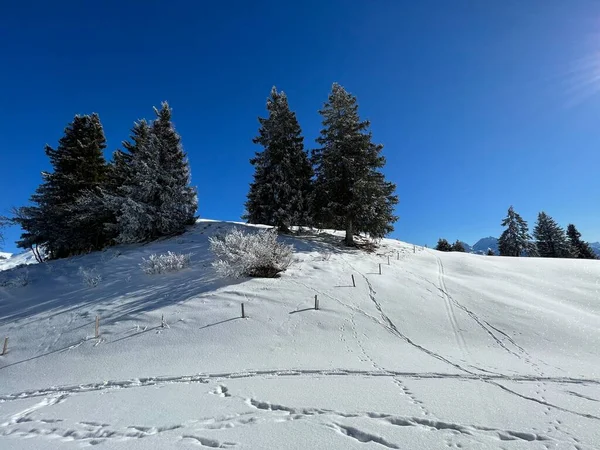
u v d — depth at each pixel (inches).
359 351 356.5
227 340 388.2
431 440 159.5
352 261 719.1
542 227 1963.6
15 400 273.9
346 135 893.2
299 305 479.2
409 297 521.7
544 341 381.1
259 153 974.4
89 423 204.4
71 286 640.4
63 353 381.4
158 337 401.7
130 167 989.2
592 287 579.5
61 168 998.4
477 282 609.9
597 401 215.2
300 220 909.2
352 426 175.2
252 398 229.0
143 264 705.6
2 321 493.7
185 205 987.9
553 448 152.3
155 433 181.3
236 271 569.3
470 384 252.8
